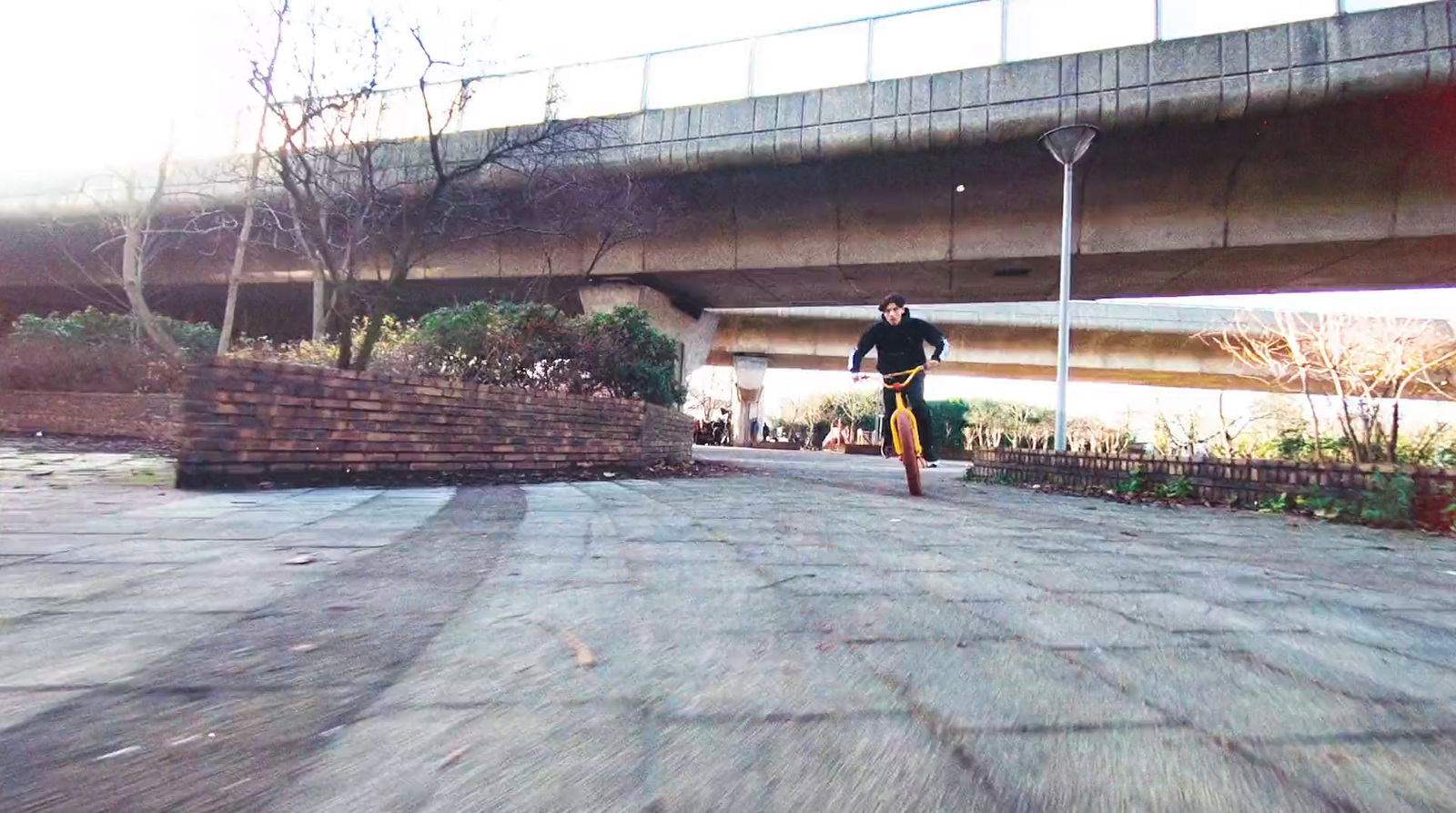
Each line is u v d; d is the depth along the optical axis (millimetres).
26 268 23234
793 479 10367
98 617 2383
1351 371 7352
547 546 3816
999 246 17766
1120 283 20000
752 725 1620
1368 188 15117
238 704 1691
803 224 19094
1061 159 10656
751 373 44562
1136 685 1904
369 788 1319
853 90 16297
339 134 8875
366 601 2641
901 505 6441
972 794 1329
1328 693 1862
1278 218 15789
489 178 13609
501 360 9812
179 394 12000
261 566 3188
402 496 5934
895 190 17953
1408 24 12828
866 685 1879
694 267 20016
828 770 1413
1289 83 13367
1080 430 16203
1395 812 1278
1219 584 3246
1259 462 6797
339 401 6711
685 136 17172
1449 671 2062
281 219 12164
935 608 2680
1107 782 1378
